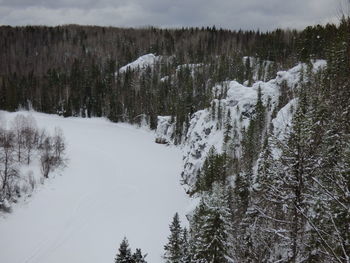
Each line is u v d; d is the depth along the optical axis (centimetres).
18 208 6869
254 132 8525
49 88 18262
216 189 3212
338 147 1452
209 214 2919
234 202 3784
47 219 6712
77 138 12612
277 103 9912
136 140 13288
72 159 9988
